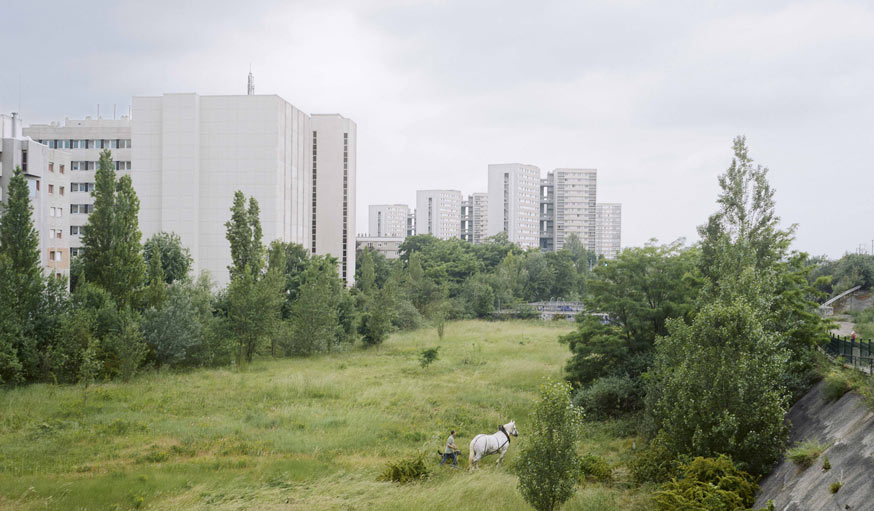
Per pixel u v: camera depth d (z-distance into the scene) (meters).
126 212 47.28
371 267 94.81
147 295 46.75
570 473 15.80
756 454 18.14
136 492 19.73
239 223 57.97
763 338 18.98
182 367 45.41
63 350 37.41
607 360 34.88
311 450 25.14
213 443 25.64
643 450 24.22
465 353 54.72
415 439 27.34
